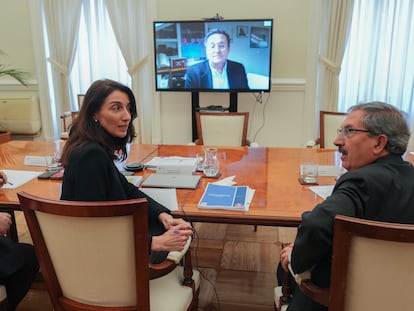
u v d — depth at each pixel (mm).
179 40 4020
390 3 3945
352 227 880
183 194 1665
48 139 4879
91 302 1153
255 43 3914
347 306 996
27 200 1032
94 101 1313
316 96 4270
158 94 4500
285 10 4055
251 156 2338
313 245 1019
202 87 4117
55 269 1154
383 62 4105
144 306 1123
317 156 2334
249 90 4059
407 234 833
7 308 1482
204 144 3059
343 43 4016
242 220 1424
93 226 1007
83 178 1234
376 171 1058
